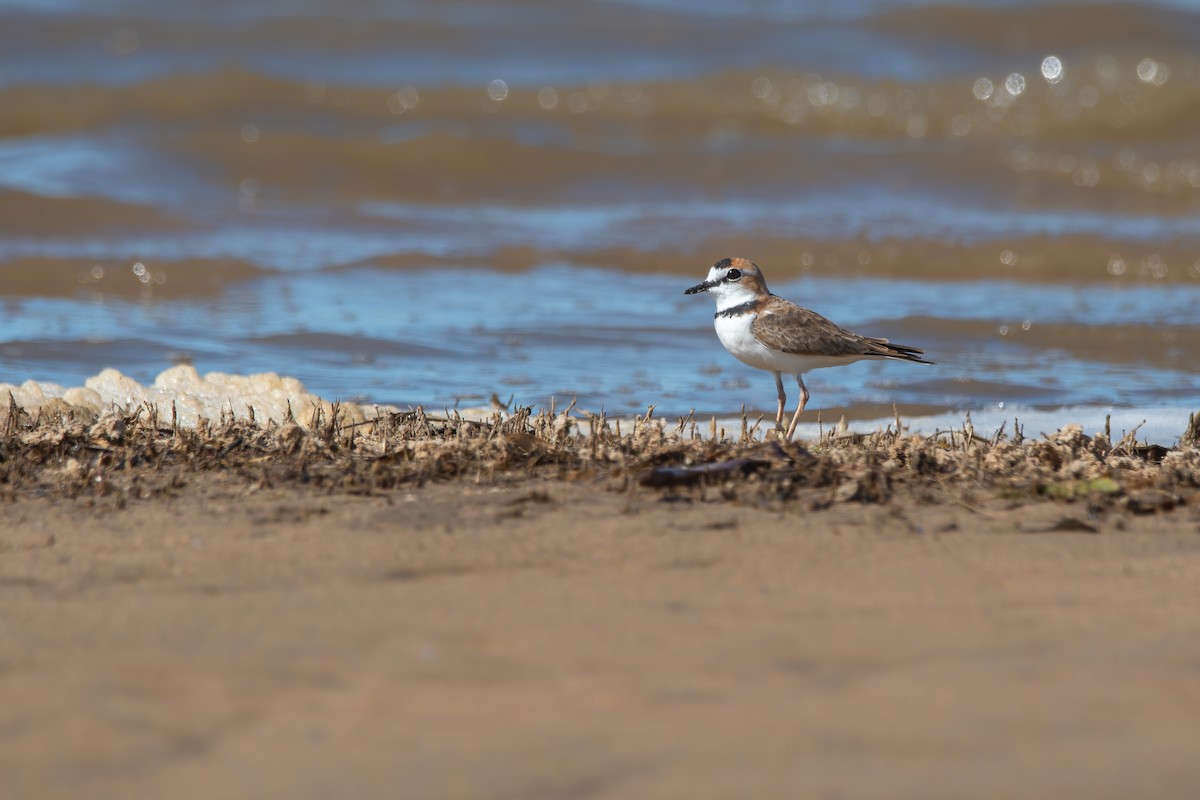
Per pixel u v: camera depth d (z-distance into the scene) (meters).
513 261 27.36
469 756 5.59
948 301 24.83
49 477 10.57
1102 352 20.86
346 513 9.45
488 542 8.71
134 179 33.03
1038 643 6.88
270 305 22.67
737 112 44.94
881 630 7.08
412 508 9.58
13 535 8.92
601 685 6.32
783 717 5.94
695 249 28.72
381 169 35.53
